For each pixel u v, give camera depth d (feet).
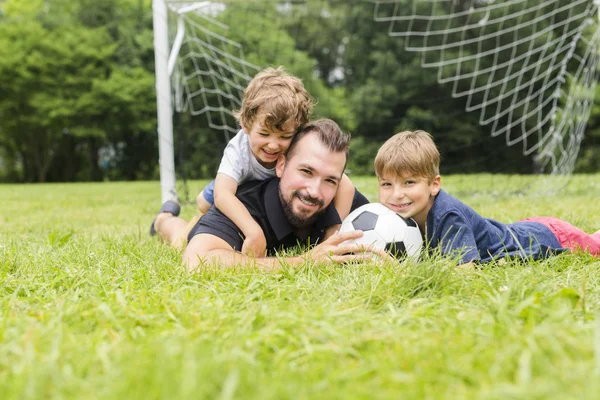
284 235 8.46
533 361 3.83
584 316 5.06
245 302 5.69
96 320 5.06
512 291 5.69
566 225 8.89
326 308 5.39
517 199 19.20
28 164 79.97
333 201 8.87
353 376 3.74
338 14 68.08
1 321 5.07
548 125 57.21
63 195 30.91
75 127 71.56
